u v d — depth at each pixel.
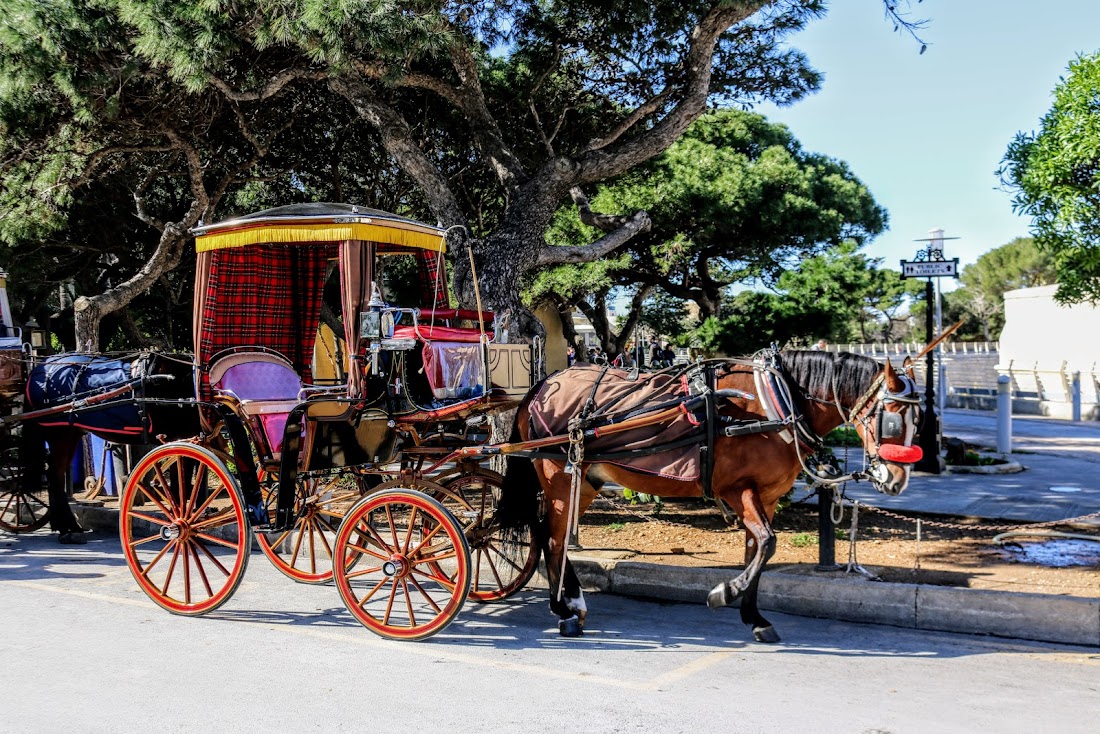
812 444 5.97
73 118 10.70
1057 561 7.51
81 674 5.43
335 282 9.45
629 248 22.62
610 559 7.71
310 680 5.32
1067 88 10.09
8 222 12.62
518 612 6.96
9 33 8.63
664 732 4.49
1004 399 15.94
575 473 6.22
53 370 9.27
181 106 11.74
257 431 6.89
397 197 15.70
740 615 6.54
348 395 6.59
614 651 5.90
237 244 6.83
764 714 4.73
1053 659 5.67
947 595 6.37
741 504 5.97
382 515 9.51
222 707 4.88
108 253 18.77
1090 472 13.43
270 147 14.84
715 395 5.95
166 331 23.03
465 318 7.30
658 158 20.22
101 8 9.08
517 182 10.60
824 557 7.21
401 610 7.02
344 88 10.42
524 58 12.20
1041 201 10.63
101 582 7.90
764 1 9.09
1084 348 31.17
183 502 6.93
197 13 8.49
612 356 25.41
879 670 5.46
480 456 6.58
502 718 4.70
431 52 9.91
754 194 21.23
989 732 4.47
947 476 12.96
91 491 11.58
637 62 12.17
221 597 6.66
